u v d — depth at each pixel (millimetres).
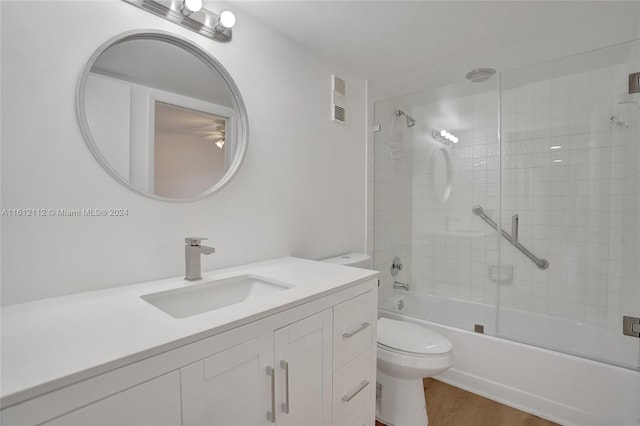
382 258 2602
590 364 1663
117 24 1118
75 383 565
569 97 2127
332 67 2121
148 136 1201
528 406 1820
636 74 1787
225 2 1465
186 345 720
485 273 2496
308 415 1061
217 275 1318
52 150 981
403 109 2711
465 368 2055
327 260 2004
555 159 2207
